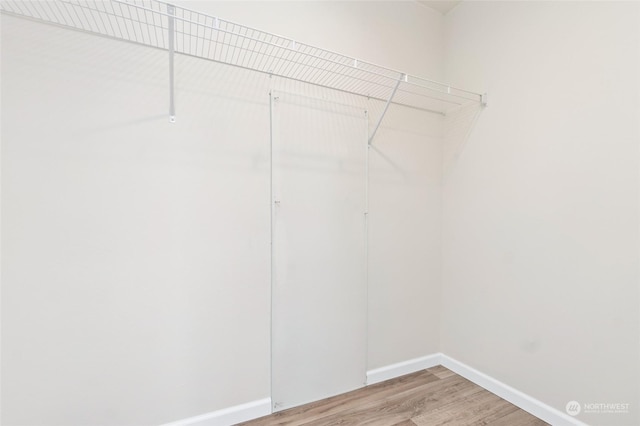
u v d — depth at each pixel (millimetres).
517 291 1743
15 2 1161
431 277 2236
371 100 1970
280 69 1667
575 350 1479
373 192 1991
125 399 1365
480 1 1971
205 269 1506
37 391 1225
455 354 2156
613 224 1348
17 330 1190
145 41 1364
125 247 1348
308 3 1732
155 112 1389
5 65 1151
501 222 1839
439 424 1579
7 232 1167
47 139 1213
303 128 1741
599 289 1393
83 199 1273
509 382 1782
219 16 1500
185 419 1478
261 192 1632
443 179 2270
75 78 1250
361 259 1950
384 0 1998
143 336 1392
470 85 2045
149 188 1385
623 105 1312
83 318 1286
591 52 1419
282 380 1700
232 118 1552
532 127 1670
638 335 1271
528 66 1688
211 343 1528
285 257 1701
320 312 1809
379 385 1972
